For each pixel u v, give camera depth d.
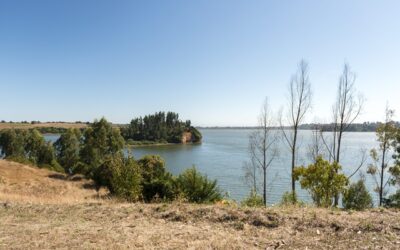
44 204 12.57
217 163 68.19
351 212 10.28
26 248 7.21
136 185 19.50
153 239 7.75
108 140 63.00
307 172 19.36
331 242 7.38
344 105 36.50
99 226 9.08
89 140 61.47
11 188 27.22
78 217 10.28
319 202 18.83
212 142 151.12
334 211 10.44
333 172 19.20
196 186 18.75
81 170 51.31
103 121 63.06
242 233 8.23
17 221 9.79
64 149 71.12
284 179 48.00
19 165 46.31
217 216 9.62
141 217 10.11
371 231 8.12
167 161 73.94
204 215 9.81
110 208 11.38
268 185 43.06
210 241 7.55
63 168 66.88
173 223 9.32
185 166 64.62
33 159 68.69
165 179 20.75
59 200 15.34
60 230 8.63
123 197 18.67
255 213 9.63
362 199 20.95
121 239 7.77
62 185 35.12
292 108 28.72
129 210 10.98
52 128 159.75
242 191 40.31
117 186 19.86
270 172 54.03
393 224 8.57
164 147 123.38
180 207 10.96
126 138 146.88
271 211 9.92
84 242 7.56
